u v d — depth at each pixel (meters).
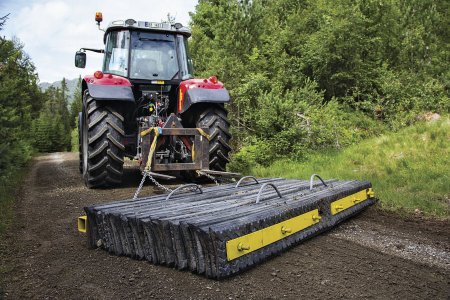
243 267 2.67
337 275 2.74
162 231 2.81
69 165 10.55
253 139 8.27
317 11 13.12
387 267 2.91
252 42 11.91
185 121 6.71
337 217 3.92
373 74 12.42
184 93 6.29
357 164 7.23
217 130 6.32
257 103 9.42
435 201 4.79
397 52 13.13
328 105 10.26
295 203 3.46
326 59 11.54
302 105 8.98
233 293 2.45
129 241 3.01
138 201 3.66
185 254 2.73
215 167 6.42
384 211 4.64
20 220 4.30
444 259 3.11
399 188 5.54
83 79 6.20
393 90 11.30
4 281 2.70
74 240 3.57
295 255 3.12
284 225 3.12
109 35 6.71
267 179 5.29
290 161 7.89
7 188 6.36
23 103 15.00
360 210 4.52
